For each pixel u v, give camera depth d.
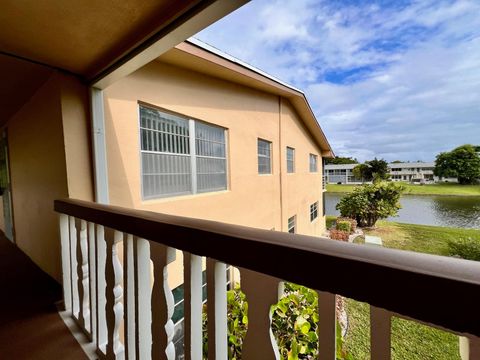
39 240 3.02
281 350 1.41
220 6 1.29
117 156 2.78
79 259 1.62
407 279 0.40
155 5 1.36
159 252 0.94
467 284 0.35
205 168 4.30
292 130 8.02
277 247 0.56
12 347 1.49
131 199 2.94
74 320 1.74
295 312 1.57
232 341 1.46
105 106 2.67
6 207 4.73
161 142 3.45
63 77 2.19
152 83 3.26
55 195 2.45
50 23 1.53
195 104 3.98
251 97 5.63
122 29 1.58
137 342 1.06
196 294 0.83
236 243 0.65
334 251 0.48
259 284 0.65
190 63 3.63
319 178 11.80
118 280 1.25
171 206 3.50
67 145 2.19
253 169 5.71
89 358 1.40
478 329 0.34
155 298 0.97
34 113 2.89
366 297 0.44
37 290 2.35
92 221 1.39
